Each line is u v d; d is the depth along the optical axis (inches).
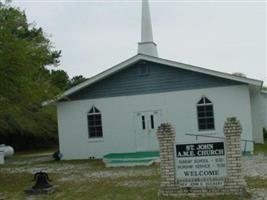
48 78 1017.5
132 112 936.3
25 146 1593.3
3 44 609.9
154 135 920.9
